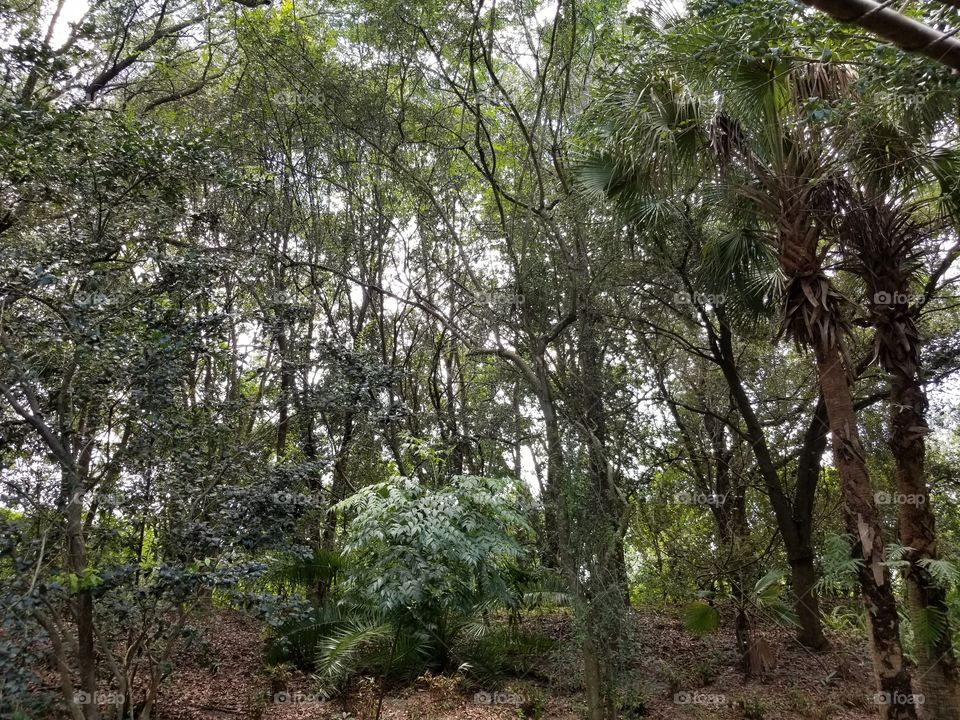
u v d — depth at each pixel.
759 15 4.89
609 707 6.26
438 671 8.39
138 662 6.21
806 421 10.99
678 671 8.49
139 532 5.68
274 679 7.63
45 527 5.04
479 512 7.62
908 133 5.72
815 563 10.43
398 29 9.85
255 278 6.80
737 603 9.12
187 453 5.67
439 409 11.52
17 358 5.12
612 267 8.05
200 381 7.30
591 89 7.48
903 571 6.21
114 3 9.20
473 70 9.48
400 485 7.50
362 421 8.16
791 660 9.14
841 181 6.07
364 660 8.13
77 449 5.54
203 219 7.15
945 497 10.95
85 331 5.06
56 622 5.42
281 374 7.08
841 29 4.70
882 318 6.19
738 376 10.38
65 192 5.91
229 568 5.23
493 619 9.17
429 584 7.00
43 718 5.70
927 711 5.89
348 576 7.65
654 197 7.31
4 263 5.14
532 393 9.04
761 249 7.73
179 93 10.77
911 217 6.80
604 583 6.30
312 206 11.30
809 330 5.93
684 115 6.48
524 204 8.95
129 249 6.62
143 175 5.95
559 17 9.34
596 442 6.78
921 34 2.49
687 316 9.73
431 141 10.75
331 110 10.56
